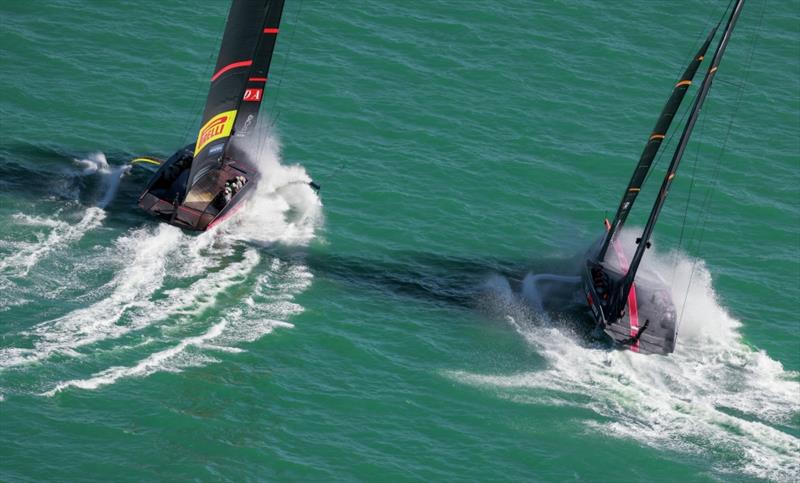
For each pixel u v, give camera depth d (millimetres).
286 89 184500
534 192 170750
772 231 170250
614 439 121625
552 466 116562
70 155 160250
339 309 137375
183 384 118625
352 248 150875
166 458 108438
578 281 151625
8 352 118062
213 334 127938
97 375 117375
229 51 147125
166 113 174625
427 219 160250
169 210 146750
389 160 172125
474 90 192375
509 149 179375
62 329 123312
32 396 112875
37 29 188250
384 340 133375
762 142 190375
